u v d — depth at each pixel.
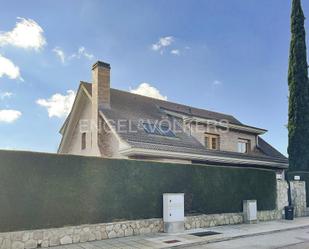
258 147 24.02
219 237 11.58
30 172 9.94
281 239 11.68
